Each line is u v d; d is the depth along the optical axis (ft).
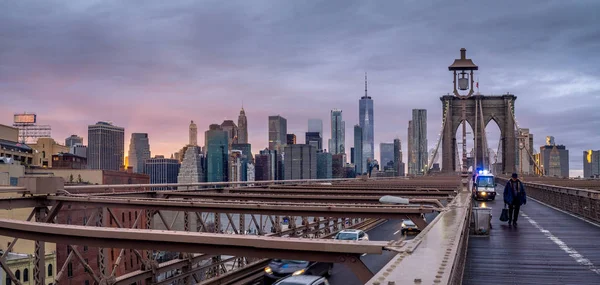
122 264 194.39
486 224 70.28
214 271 76.23
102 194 75.92
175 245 34.09
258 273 82.43
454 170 561.84
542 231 75.92
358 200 76.07
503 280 41.34
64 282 195.83
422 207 54.13
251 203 58.59
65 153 475.72
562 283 40.27
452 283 20.31
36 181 65.41
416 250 25.89
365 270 29.27
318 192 104.53
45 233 39.55
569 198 118.52
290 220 101.40
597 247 59.41
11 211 170.71
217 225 74.74
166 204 61.72
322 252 30.45
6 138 406.82
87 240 37.99
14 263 162.61
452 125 574.56
